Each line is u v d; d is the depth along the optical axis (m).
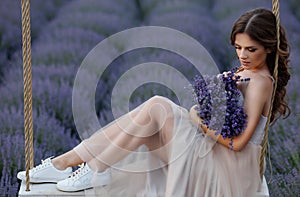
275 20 3.27
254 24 3.19
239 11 9.68
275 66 3.29
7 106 6.00
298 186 4.27
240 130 3.22
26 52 3.72
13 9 8.77
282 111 3.63
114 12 10.08
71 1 10.86
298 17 9.58
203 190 3.28
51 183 3.51
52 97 6.05
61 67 7.01
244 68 3.41
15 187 4.32
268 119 3.33
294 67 6.56
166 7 10.36
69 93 6.12
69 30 8.50
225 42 8.51
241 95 3.28
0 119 5.42
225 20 9.50
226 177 3.26
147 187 3.40
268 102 3.29
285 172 4.65
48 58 7.43
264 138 3.36
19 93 6.21
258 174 3.31
